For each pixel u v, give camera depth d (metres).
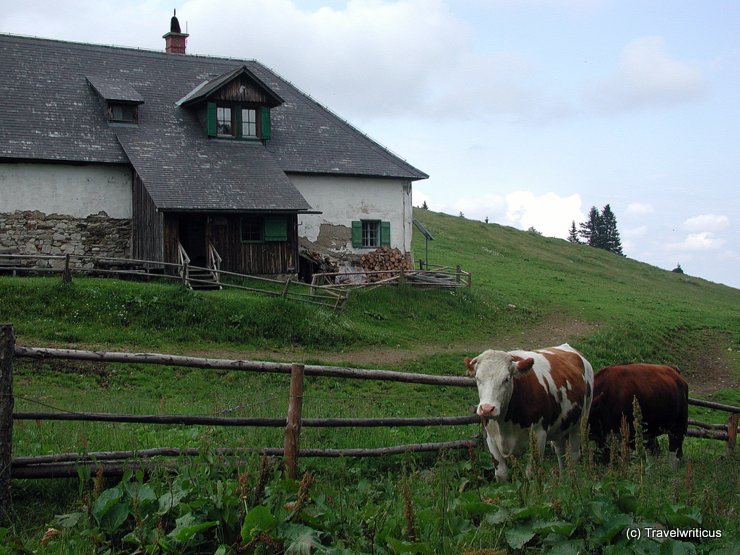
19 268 25.62
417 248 53.19
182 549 6.86
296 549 6.65
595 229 122.56
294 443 8.79
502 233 67.50
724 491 8.98
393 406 15.90
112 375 18.44
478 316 31.91
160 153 30.88
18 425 10.37
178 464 8.29
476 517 7.69
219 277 29.52
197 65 37.28
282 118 36.09
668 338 35.00
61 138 29.92
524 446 9.69
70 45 34.69
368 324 27.58
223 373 19.53
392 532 7.24
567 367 10.50
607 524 7.19
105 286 24.41
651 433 11.93
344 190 34.56
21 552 6.74
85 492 7.66
